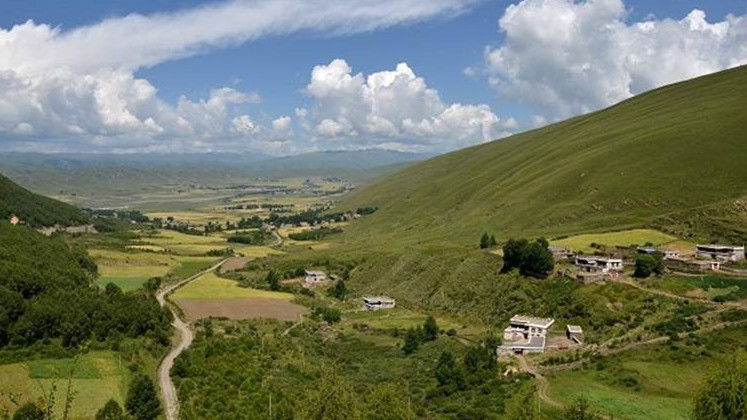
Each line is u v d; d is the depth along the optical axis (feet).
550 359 392.06
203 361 413.80
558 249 609.42
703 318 408.46
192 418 315.37
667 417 287.28
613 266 536.83
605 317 453.17
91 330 424.46
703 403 208.33
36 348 386.11
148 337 449.89
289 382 382.83
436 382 383.04
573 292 504.43
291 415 317.01
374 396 289.33
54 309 413.80
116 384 346.95
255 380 377.91
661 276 505.25
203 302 629.10
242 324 552.41
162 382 381.40
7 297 397.60
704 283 480.23
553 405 309.01
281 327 555.28
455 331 514.27
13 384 330.34
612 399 311.27
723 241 610.65
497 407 318.86
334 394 249.55
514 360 396.78
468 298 592.19
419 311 622.13
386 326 570.87
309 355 471.62
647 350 374.22
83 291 502.38
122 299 487.61
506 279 577.84
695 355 357.41
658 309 444.96
